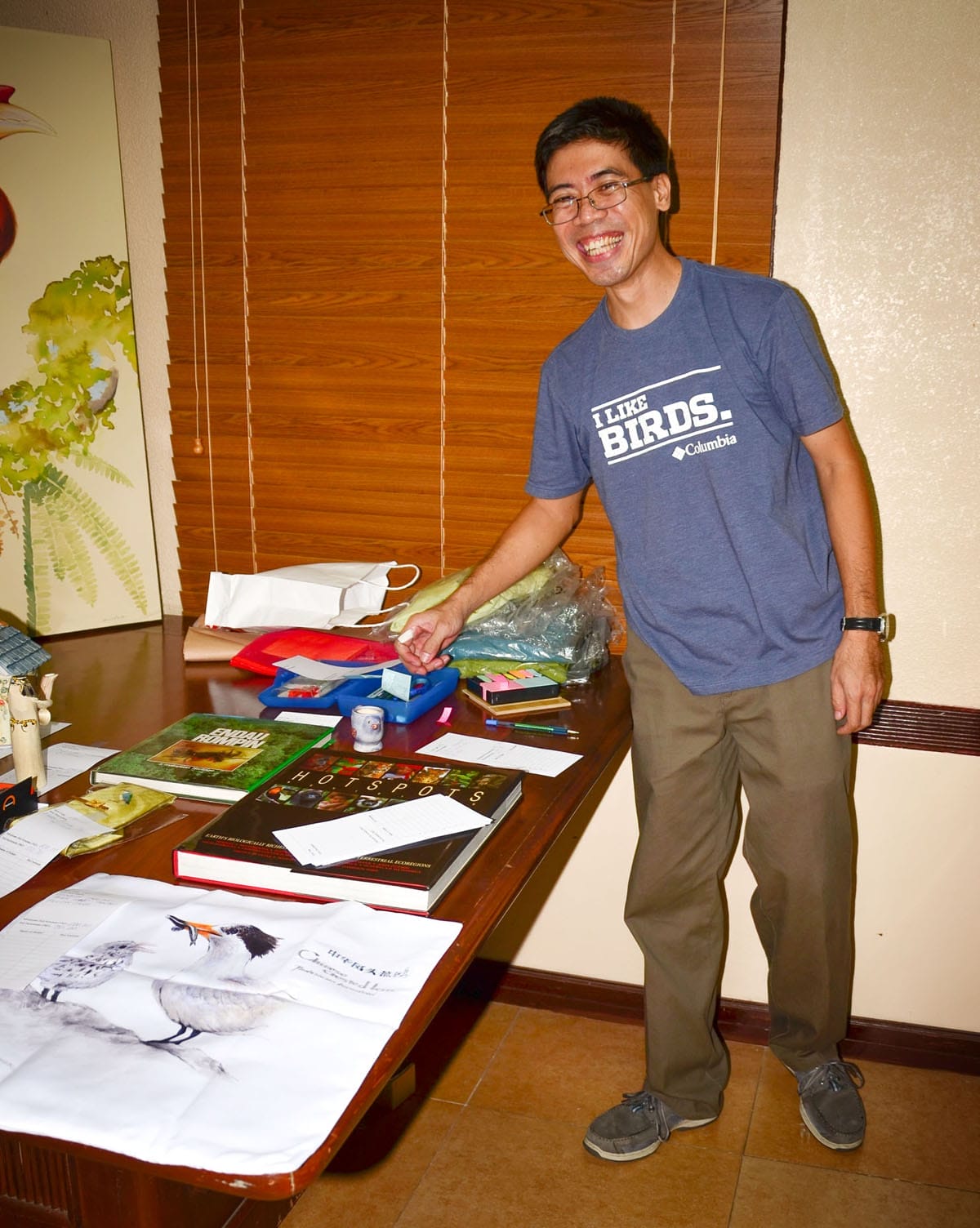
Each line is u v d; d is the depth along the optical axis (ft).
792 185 6.64
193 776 5.00
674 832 6.31
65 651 7.50
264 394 7.95
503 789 4.79
